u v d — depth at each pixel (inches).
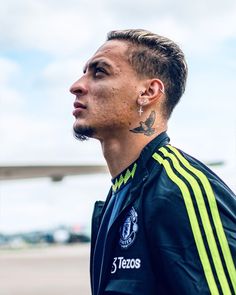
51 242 3208.7
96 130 94.9
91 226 105.9
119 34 98.7
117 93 93.9
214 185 85.3
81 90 96.0
